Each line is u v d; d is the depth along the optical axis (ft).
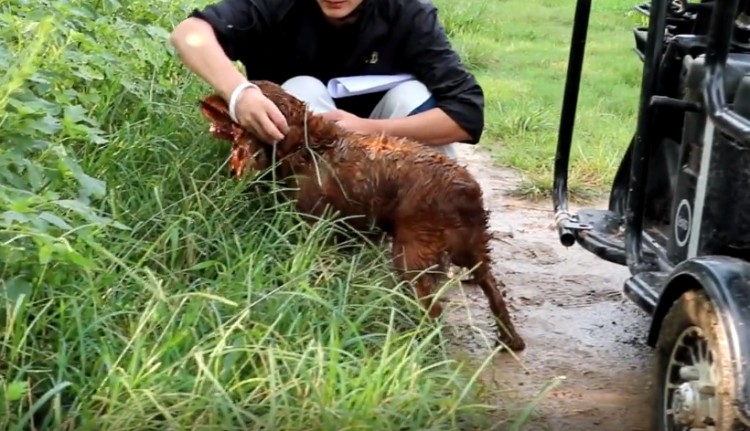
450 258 11.32
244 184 12.14
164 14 16.89
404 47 13.47
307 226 11.64
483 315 12.80
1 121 9.83
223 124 12.40
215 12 13.08
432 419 9.15
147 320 9.57
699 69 10.15
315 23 13.30
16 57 11.42
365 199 11.43
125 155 13.08
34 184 9.86
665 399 9.41
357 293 11.00
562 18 37.93
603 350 12.27
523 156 20.39
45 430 8.62
